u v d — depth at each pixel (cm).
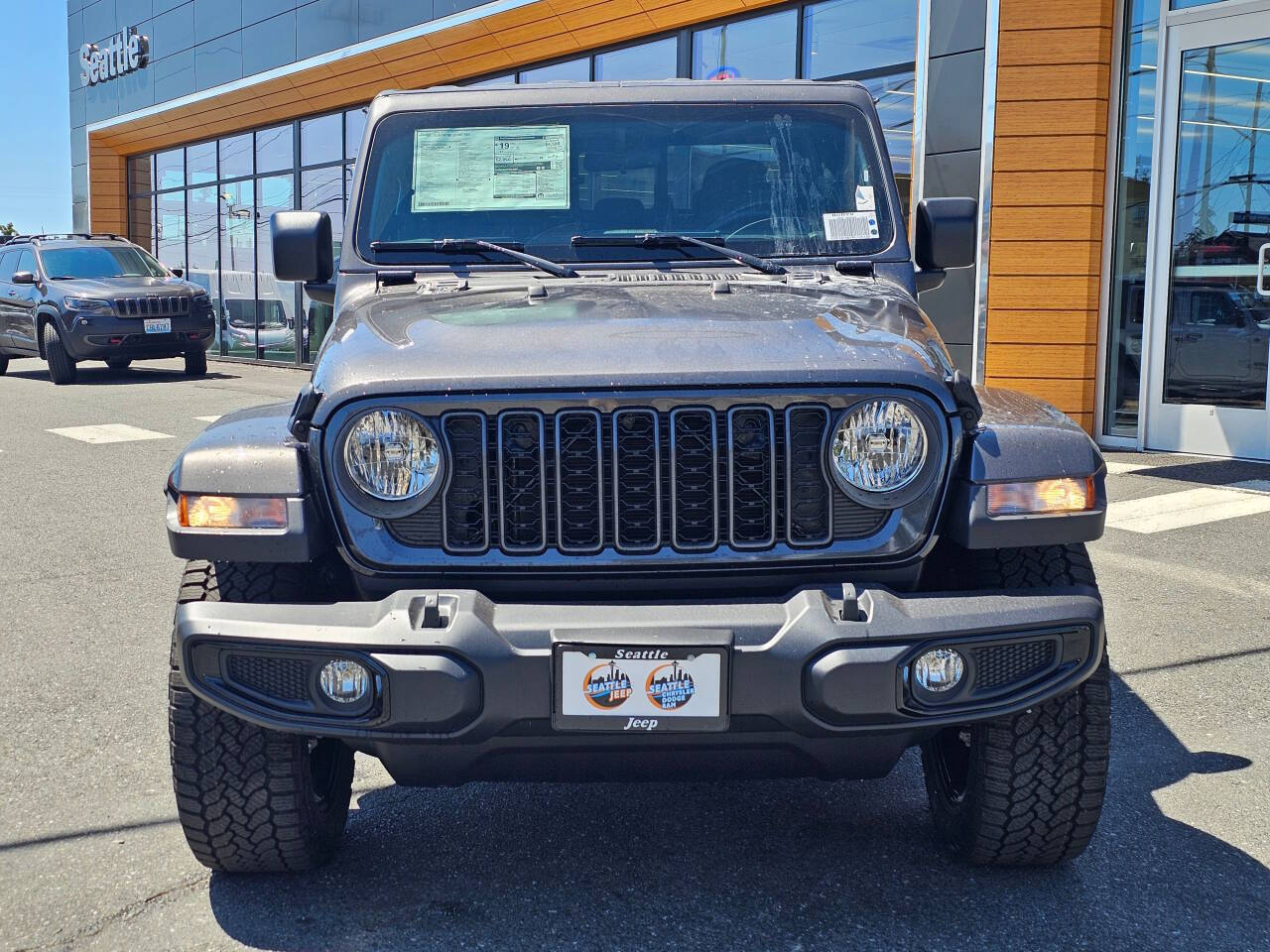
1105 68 940
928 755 338
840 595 263
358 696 260
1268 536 680
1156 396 955
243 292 2134
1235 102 895
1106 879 312
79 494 861
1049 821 295
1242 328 904
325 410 272
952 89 993
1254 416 902
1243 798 360
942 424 273
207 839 295
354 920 294
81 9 2445
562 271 369
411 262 379
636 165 389
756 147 393
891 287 366
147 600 587
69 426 1198
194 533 274
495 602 274
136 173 2484
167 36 2155
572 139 391
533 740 262
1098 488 280
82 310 1569
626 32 1330
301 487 273
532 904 301
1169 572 611
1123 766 384
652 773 275
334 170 1878
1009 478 273
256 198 2081
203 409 1327
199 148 2245
